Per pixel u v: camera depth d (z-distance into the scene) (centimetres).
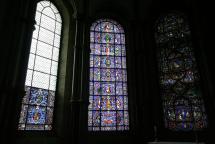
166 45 1153
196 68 1030
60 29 1112
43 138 845
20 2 828
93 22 1223
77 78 980
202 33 966
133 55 1142
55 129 927
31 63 906
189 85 1021
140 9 1205
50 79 986
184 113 991
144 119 990
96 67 1117
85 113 982
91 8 1188
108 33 1218
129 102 1070
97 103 1046
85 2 1133
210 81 889
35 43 947
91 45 1161
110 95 1075
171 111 1023
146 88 1048
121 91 1094
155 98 1056
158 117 1018
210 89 884
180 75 1062
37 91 905
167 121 1011
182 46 1108
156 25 1226
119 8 1262
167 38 1165
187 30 1127
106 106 1051
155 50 1166
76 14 1092
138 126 990
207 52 931
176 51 1113
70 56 1053
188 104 996
